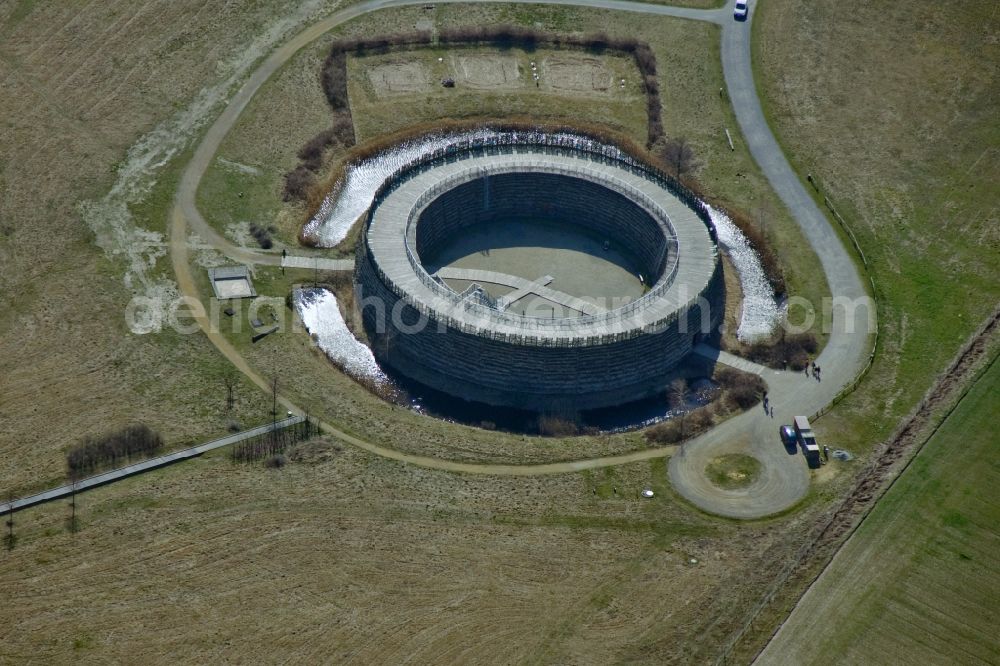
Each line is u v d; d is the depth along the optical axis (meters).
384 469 114.38
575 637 99.19
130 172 151.12
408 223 139.25
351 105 167.12
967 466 116.50
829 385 127.81
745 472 116.81
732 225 150.88
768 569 106.00
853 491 114.19
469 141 158.50
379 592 101.75
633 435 121.31
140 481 110.75
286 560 103.94
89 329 127.94
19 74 164.25
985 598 103.94
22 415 116.56
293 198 151.25
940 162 160.00
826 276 142.75
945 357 130.62
